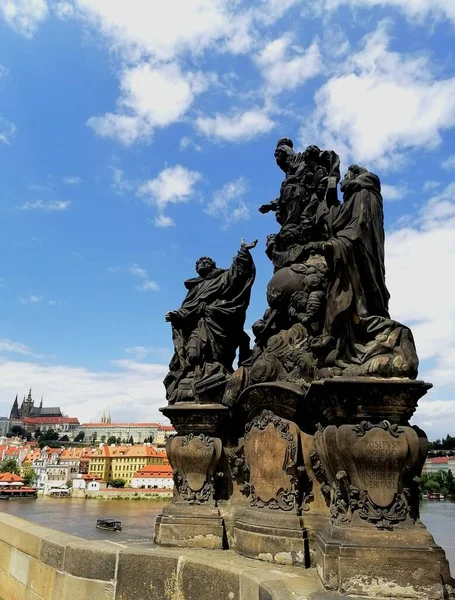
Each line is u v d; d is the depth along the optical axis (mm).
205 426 8281
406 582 4957
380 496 5355
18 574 7914
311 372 7234
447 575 5031
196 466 8133
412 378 5766
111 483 111375
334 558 5176
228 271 9625
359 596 4938
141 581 6336
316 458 6762
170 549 7035
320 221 8719
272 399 7160
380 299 6414
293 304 8180
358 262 6363
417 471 5492
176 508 7980
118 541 8008
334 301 6250
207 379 8648
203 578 5914
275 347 7941
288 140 10164
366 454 5402
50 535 7621
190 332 9477
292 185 9422
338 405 5652
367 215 6496
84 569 6719
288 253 8930
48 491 102875
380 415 5586
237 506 7926
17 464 142000
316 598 4855
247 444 7516
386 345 5938
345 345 6141
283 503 6777
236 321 9406
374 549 5086
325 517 6621
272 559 6457
